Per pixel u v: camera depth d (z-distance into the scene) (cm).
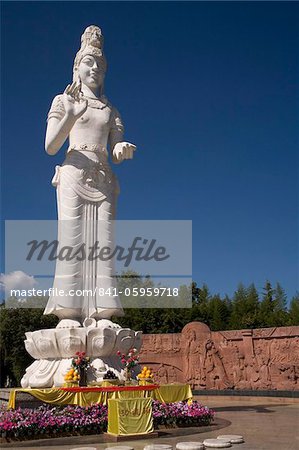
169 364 2967
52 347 1647
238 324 4484
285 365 2552
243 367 2708
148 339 3044
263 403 2402
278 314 4612
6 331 4238
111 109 1962
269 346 2638
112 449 1076
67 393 1405
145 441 1226
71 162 1850
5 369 4416
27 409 1377
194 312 4631
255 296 5281
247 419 1662
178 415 1407
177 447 1104
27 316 4278
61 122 1775
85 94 1938
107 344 1644
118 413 1250
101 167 1867
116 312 1802
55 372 1623
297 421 1605
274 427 1455
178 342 2980
